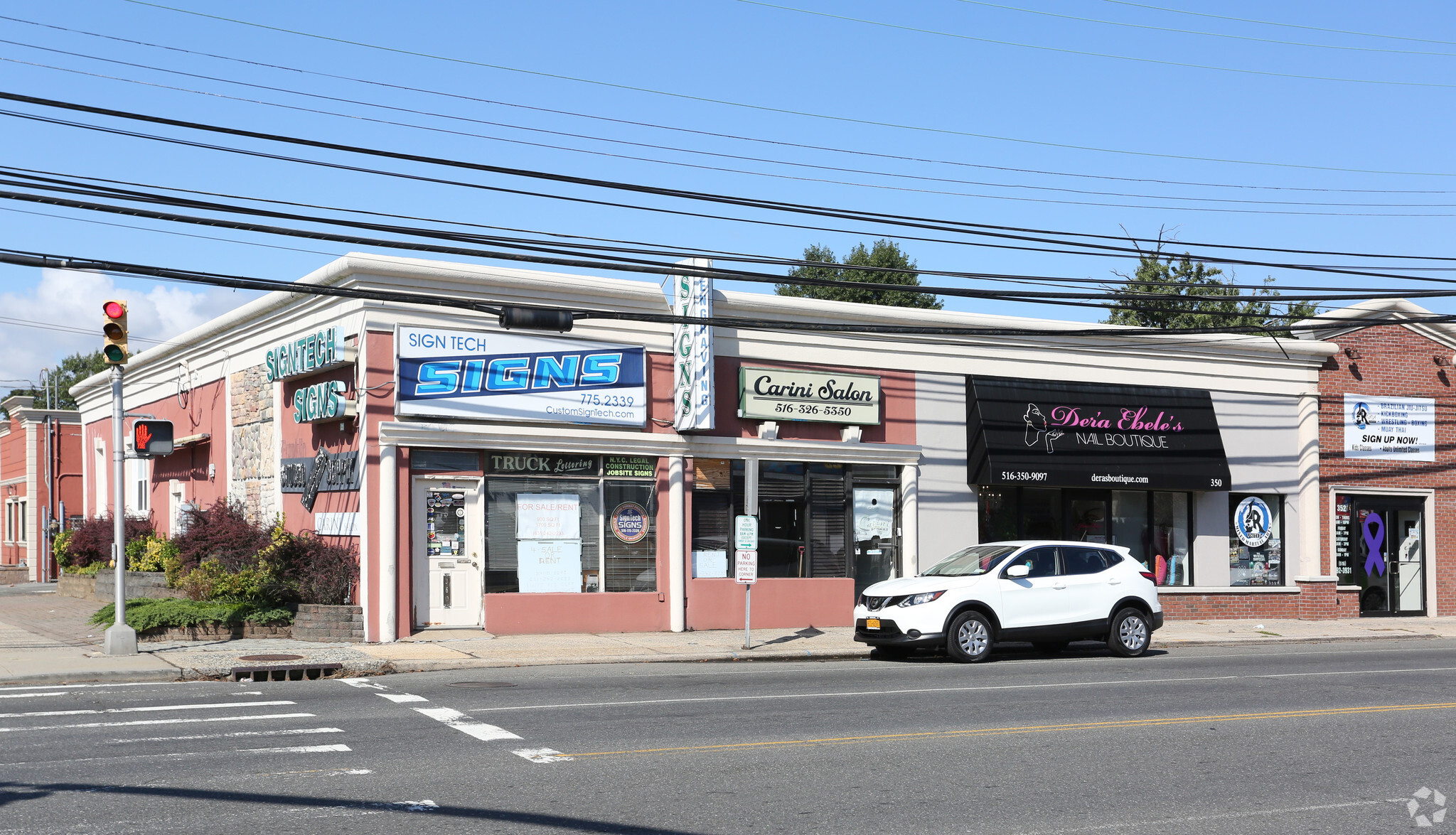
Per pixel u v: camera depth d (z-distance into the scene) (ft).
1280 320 139.03
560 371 63.93
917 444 73.87
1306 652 64.49
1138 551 80.28
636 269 53.78
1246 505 83.71
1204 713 39.73
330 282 61.00
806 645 61.46
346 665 50.65
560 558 64.44
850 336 72.33
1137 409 79.05
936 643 55.42
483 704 40.27
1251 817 25.67
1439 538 88.43
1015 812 25.81
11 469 128.67
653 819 24.79
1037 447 75.36
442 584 61.82
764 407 69.05
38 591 95.50
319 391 61.98
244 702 40.27
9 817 24.17
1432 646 70.38
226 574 62.13
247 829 23.40
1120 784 28.71
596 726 35.68
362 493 59.06
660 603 66.23
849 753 31.91
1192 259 63.26
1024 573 57.26
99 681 46.70
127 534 86.79
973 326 74.79
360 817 24.41
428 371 60.39
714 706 40.16
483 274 61.57
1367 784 29.07
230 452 76.43
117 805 25.18
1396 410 88.02
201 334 79.41
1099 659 58.44
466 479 62.28
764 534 69.82
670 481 66.95
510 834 23.34
